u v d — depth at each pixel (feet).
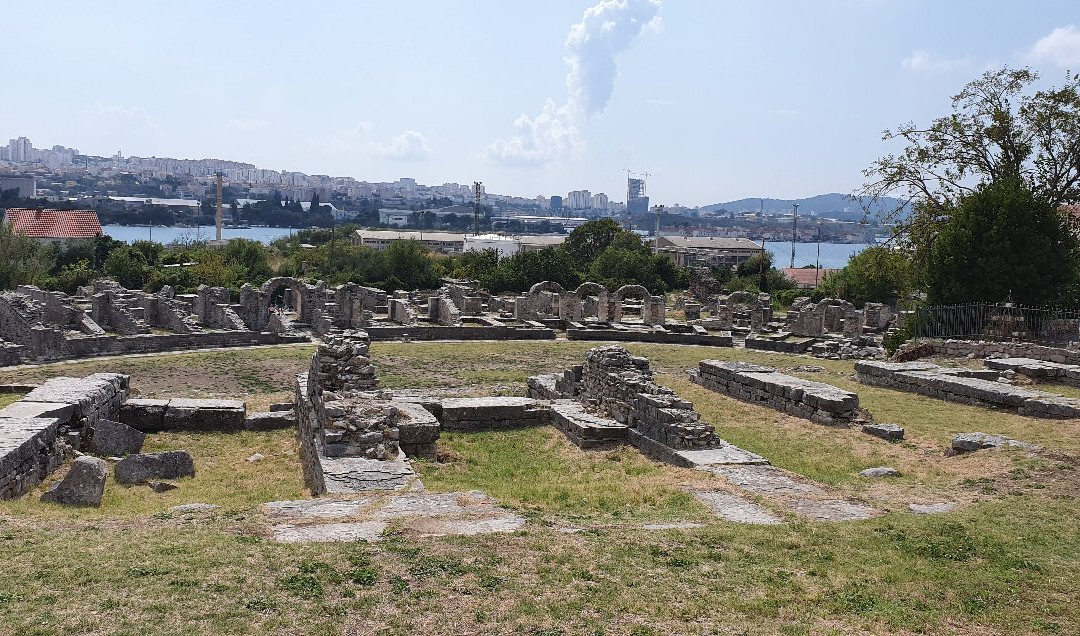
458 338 158.71
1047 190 147.95
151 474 56.85
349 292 162.91
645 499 49.26
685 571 35.32
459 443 67.15
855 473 58.13
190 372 116.06
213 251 284.00
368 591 31.81
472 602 31.30
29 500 47.62
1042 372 92.68
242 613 29.58
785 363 137.08
